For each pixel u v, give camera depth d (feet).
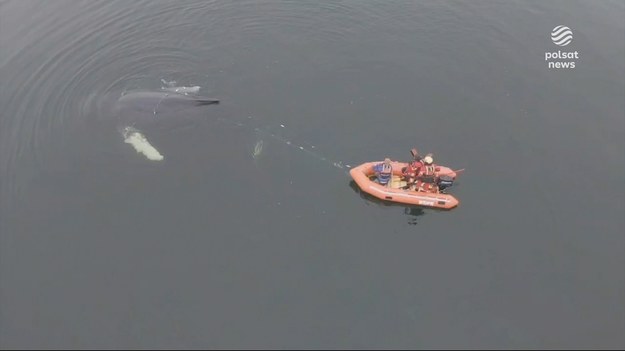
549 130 96.12
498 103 101.55
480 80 106.63
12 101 101.30
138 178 85.51
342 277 74.13
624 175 87.86
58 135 93.40
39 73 107.76
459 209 83.25
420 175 84.58
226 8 124.06
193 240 77.82
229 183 85.15
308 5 124.47
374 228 80.64
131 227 79.25
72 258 75.66
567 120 98.12
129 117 93.20
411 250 77.71
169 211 81.20
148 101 94.17
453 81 106.22
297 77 106.63
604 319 69.82
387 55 111.86
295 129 95.14
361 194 85.56
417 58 111.45
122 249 76.74
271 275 74.13
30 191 84.23
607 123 97.55
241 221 80.23
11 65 110.11
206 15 122.21
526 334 68.33
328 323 69.41
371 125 96.73
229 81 105.19
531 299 71.92
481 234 79.71
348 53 112.27
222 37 116.06
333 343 67.46
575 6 127.13
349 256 76.69
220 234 78.54
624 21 122.72
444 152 91.97
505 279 74.13
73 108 98.94
